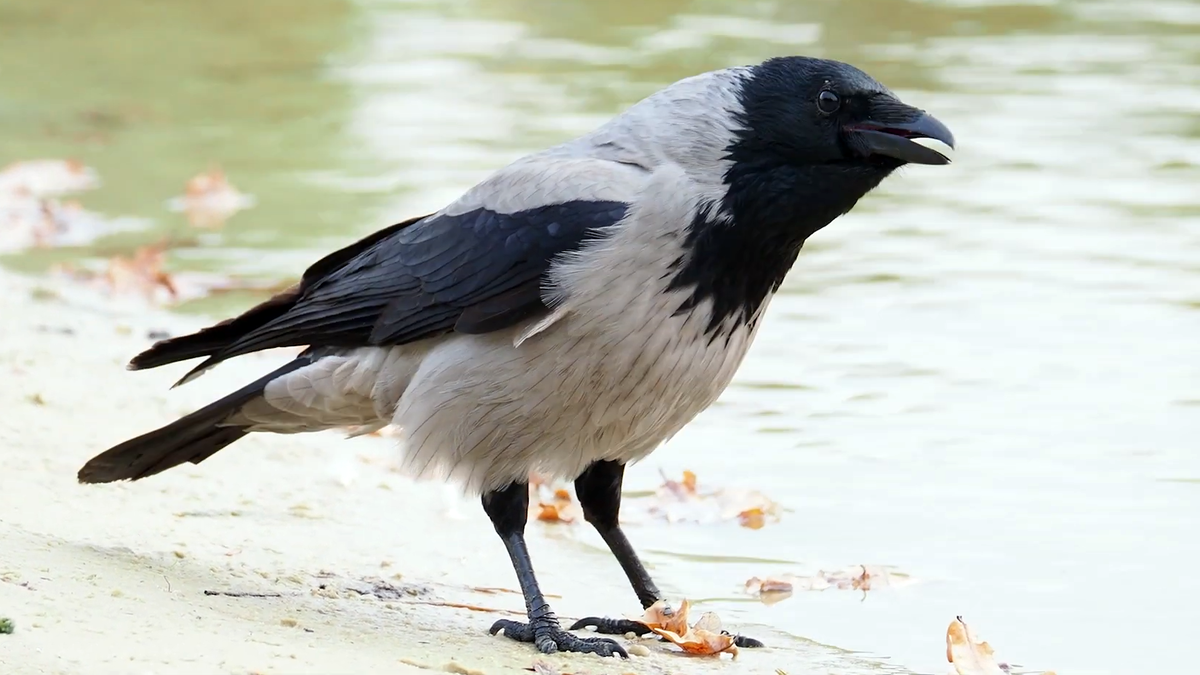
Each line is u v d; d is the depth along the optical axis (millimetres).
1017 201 19281
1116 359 14242
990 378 13828
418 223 9609
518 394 9070
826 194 8938
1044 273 16609
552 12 32219
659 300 8867
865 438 12695
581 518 11586
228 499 11047
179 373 13789
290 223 18125
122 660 7293
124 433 11898
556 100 23797
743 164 8906
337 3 33656
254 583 9258
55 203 18891
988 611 9719
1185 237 17688
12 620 7641
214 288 16109
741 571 10469
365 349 9641
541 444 9227
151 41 29703
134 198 19359
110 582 8609
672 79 25016
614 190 8922
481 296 9055
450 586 10000
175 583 8930
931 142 21656
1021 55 27219
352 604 9195
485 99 24047
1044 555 10523
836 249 17656
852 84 8859
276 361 14555
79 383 13125
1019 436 12625
